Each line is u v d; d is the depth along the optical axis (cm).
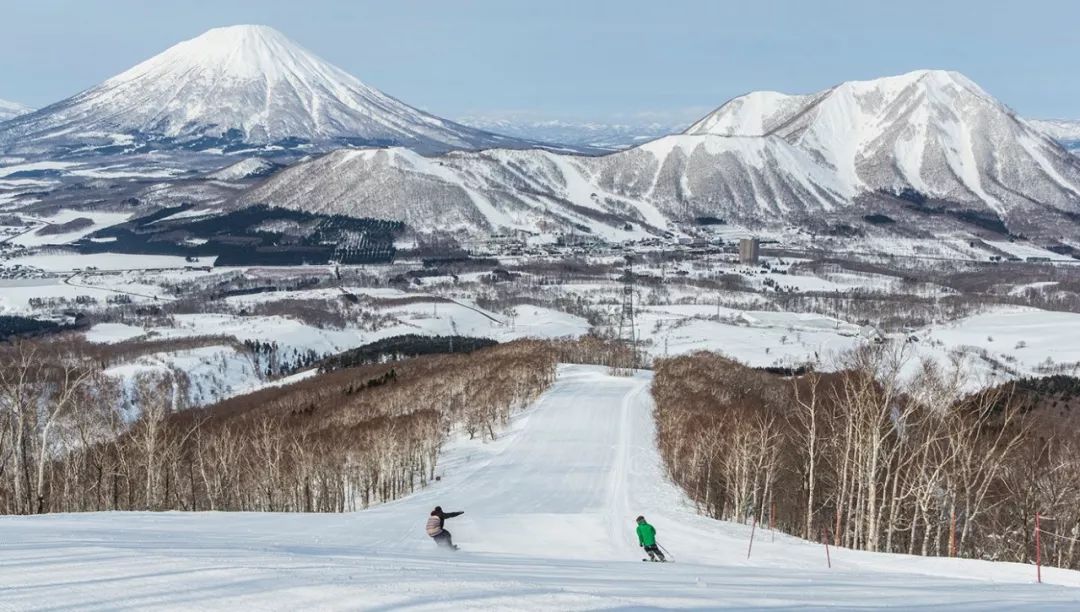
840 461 6269
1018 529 5619
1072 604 1928
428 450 9512
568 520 4981
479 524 4703
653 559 3441
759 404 9850
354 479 8775
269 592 1561
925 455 5416
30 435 6625
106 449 7456
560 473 8212
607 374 16425
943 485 5934
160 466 7512
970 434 5688
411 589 1636
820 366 15000
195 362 19838
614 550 3928
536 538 4328
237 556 2100
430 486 8488
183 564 1881
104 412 8900
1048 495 5384
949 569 3069
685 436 8256
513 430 11162
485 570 2173
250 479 8788
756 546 4028
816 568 3120
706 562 3422
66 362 13925
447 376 14088
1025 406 7094
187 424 11925
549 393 13888
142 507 7925
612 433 10694
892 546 6400
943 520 5784
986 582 2531
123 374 16650
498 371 14150
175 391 16325
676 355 18600
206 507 8581
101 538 2552
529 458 9188
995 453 5650
